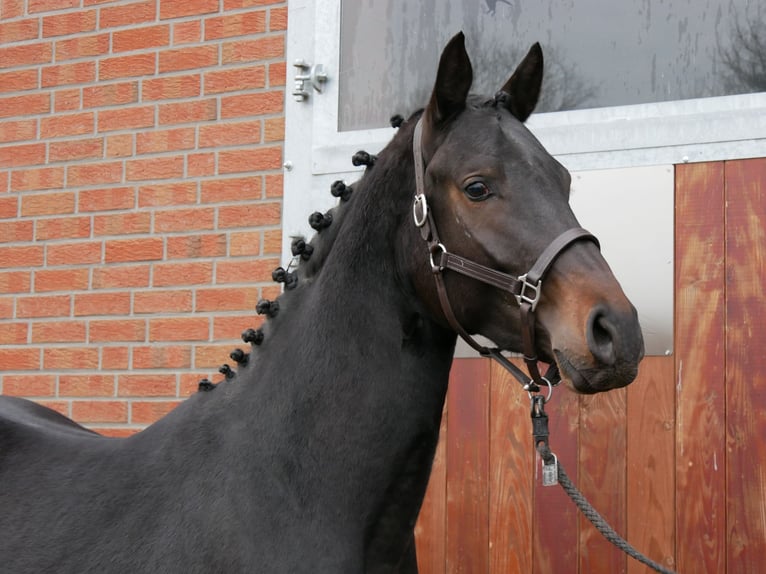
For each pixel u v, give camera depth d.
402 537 1.80
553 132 2.89
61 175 3.54
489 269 1.69
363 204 1.87
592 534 2.71
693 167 2.71
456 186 1.72
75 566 1.77
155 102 3.41
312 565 1.67
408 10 3.13
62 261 3.50
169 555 1.71
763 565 2.53
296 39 3.23
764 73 2.69
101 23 3.53
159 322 3.32
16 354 3.54
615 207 2.79
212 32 3.35
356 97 3.16
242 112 3.28
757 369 2.58
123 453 1.91
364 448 1.75
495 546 2.82
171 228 3.34
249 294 3.20
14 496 1.92
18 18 3.66
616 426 2.72
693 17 2.79
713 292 2.65
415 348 1.80
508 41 3.02
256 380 1.86
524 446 2.81
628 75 2.85
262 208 3.21
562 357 1.60
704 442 2.62
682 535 2.62
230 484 1.74
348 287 1.82
